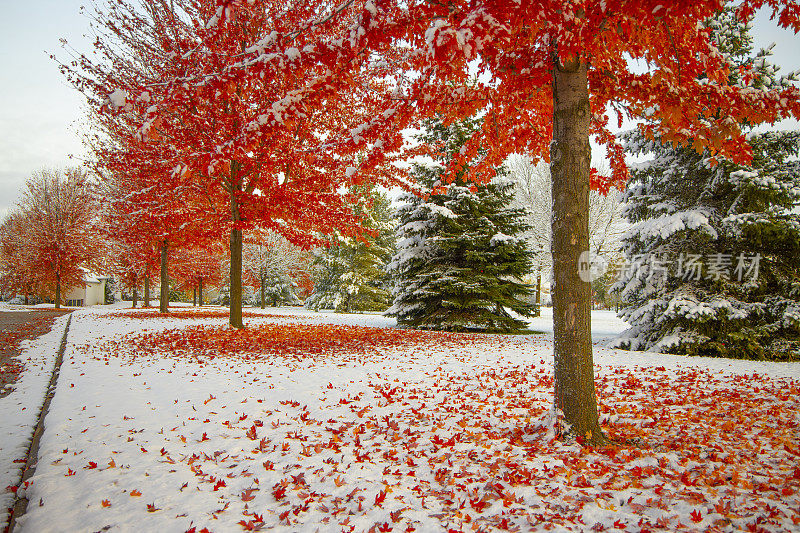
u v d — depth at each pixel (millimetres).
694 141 5871
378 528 3025
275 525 3074
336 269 38594
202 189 14352
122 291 60094
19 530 2965
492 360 10102
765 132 11367
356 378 7941
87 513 3162
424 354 10930
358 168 5992
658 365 9844
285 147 12570
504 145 6934
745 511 3244
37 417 5605
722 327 11477
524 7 3260
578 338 4672
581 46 3943
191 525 3035
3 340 12758
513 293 19266
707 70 4859
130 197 17688
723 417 5742
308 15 11703
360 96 10625
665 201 12789
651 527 3057
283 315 27016
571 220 4617
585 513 3262
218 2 3422
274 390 6961
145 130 4320
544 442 4648
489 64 5035
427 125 18062
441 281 18156
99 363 9062
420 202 19281
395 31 4074
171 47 13422
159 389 6926
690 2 3064
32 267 32750
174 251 30750
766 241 11227
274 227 15078
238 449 4469
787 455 4340
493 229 18000
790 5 4195
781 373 8922
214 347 11352
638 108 5781
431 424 5383
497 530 3057
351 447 4570
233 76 4328
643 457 4336
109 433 4809
